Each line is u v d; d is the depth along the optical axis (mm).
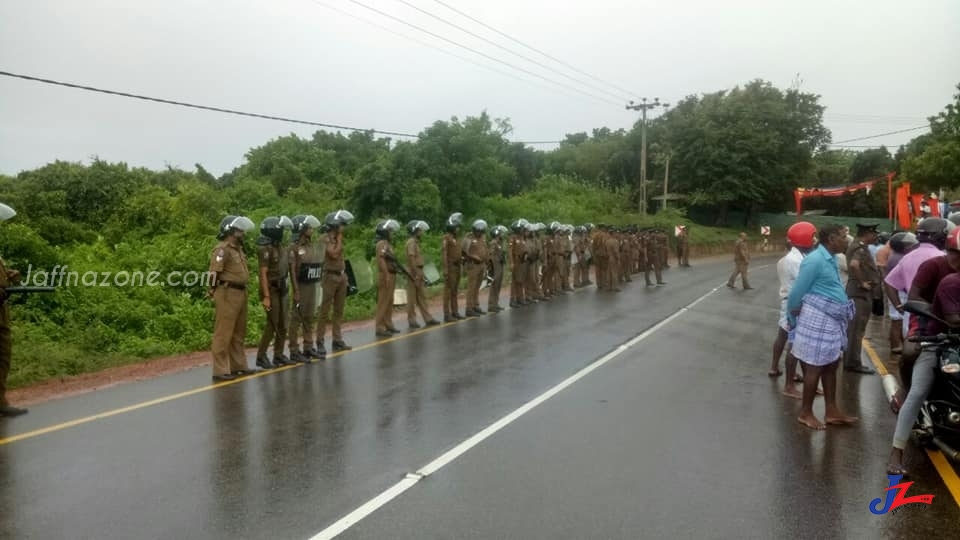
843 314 6578
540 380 8523
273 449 5844
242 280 8773
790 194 52406
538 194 42750
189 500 4773
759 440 6223
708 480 5223
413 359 9836
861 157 56656
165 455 5688
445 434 6285
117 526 4375
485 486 5059
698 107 52188
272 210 24578
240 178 32844
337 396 7660
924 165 29016
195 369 9328
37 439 6102
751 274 28578
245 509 4637
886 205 53219
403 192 26906
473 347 10844
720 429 6551
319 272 9906
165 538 4219
